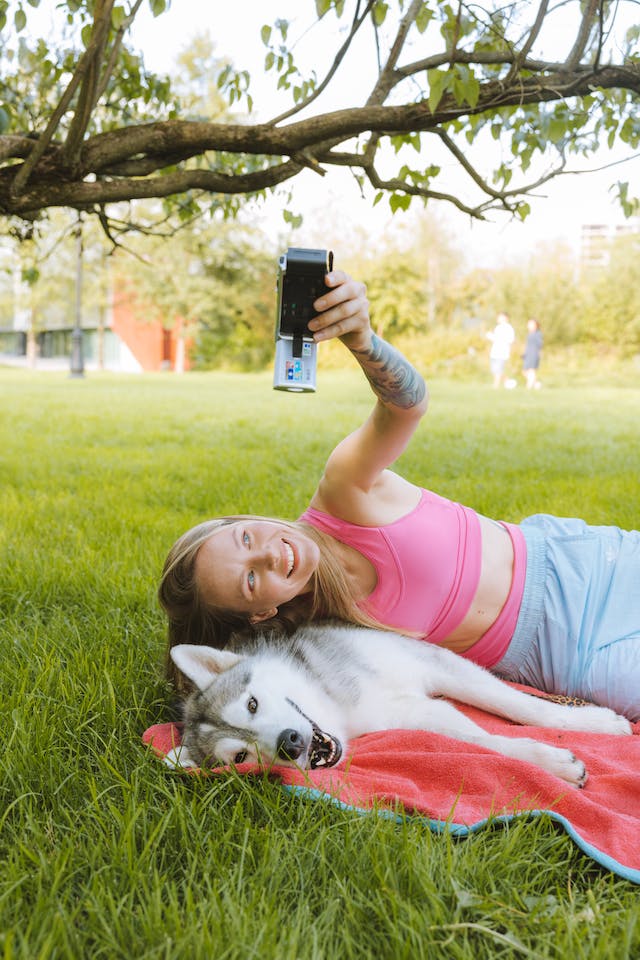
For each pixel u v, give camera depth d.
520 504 6.85
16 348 57.78
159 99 4.91
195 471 8.58
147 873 2.02
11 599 4.39
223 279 38.97
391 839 2.12
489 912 1.86
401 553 3.08
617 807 2.35
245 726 2.59
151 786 2.44
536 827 2.22
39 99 4.86
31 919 1.83
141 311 38.62
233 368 41.22
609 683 3.04
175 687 3.17
